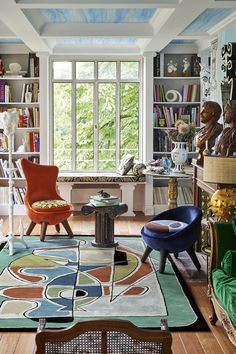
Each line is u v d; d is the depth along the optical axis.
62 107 8.70
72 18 6.24
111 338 1.93
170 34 6.43
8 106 8.51
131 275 5.16
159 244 5.22
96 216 6.25
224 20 6.22
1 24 6.80
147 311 4.19
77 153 8.77
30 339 3.67
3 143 8.43
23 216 8.21
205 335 3.77
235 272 3.79
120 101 8.72
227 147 5.09
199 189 6.08
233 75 5.71
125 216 8.38
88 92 8.70
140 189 8.73
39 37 6.63
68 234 6.79
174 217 5.71
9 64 8.48
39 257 5.77
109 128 8.77
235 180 4.41
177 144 6.93
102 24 6.56
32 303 4.34
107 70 8.69
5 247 6.20
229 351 3.51
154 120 8.51
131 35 6.59
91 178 8.30
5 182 8.52
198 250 6.17
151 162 7.84
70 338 1.92
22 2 4.61
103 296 4.53
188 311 4.21
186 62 8.51
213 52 7.16
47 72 8.28
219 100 6.75
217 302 3.73
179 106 8.64
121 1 4.66
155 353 1.93
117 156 8.78
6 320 3.98
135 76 8.70
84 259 5.71
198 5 4.70
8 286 4.78
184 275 5.25
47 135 8.35
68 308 4.23
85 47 8.38
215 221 4.12
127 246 6.35
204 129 5.96
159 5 4.71
